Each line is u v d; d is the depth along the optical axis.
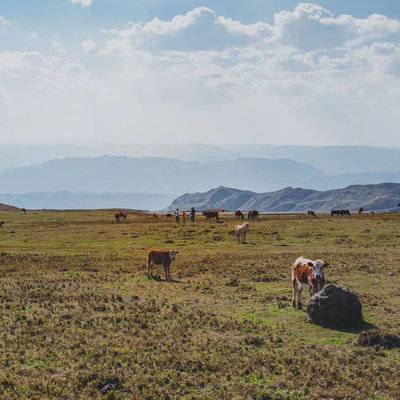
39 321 23.50
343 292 24.02
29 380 16.23
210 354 19.38
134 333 21.95
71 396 15.34
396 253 50.22
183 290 32.88
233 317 25.38
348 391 16.22
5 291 31.77
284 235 68.88
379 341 20.98
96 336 21.41
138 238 70.50
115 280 37.00
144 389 16.03
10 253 55.38
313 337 22.17
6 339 20.48
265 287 33.97
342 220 89.19
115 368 17.64
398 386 16.59
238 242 63.44
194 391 16.11
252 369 17.92
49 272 41.69
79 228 84.31
